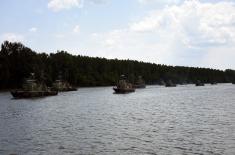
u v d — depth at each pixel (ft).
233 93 650.84
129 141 170.91
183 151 151.02
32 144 163.84
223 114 284.61
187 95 590.55
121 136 183.93
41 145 161.89
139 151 151.12
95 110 324.60
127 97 529.04
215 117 263.49
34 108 346.33
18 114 290.76
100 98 501.97
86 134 189.98
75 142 168.55
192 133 192.34
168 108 347.56
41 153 147.54
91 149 154.61
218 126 216.33
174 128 210.59
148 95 587.68
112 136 183.83
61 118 260.62
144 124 228.22
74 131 199.72
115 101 443.73
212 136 182.70
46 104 395.34
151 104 398.21
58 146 159.94
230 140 172.04
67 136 183.73
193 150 152.56
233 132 194.08
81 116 273.95
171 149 154.51
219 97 526.98
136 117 267.59
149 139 175.73
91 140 173.27
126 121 243.40
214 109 331.77
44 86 571.28
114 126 219.00
